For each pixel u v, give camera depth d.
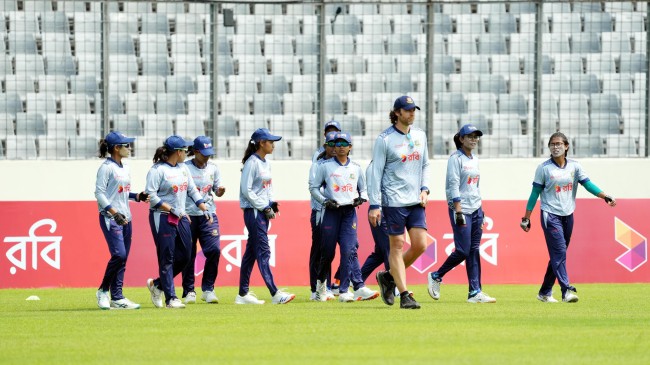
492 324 31.69
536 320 33.03
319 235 43.97
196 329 30.81
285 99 59.31
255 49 59.06
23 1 57.59
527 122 59.72
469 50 59.59
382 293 38.28
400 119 36.03
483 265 55.03
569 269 55.09
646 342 27.00
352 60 59.25
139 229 53.62
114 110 58.34
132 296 47.34
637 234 55.38
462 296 46.41
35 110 57.75
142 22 58.34
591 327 30.81
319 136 59.38
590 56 59.62
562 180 41.84
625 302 42.19
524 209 55.44
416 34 59.19
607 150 59.81
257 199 41.38
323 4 58.88
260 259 41.75
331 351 25.38
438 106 59.59
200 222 43.59
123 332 30.20
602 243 55.25
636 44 59.59
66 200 53.44
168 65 58.53
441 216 54.94
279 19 59.09
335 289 46.78
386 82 59.28
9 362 24.09
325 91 59.31
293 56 59.22
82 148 58.06
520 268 55.19
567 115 59.69
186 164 44.25
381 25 59.19
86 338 28.69
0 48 57.53
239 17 58.94
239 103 59.19
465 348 25.81
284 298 41.50
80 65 57.94
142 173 56.72
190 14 58.62
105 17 57.97
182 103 58.66
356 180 43.09
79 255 52.91
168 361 23.98
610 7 59.50
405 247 54.50
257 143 41.69
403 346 26.25
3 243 52.19
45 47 57.75
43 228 52.62
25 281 52.34
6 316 35.84
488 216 55.25
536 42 59.47
